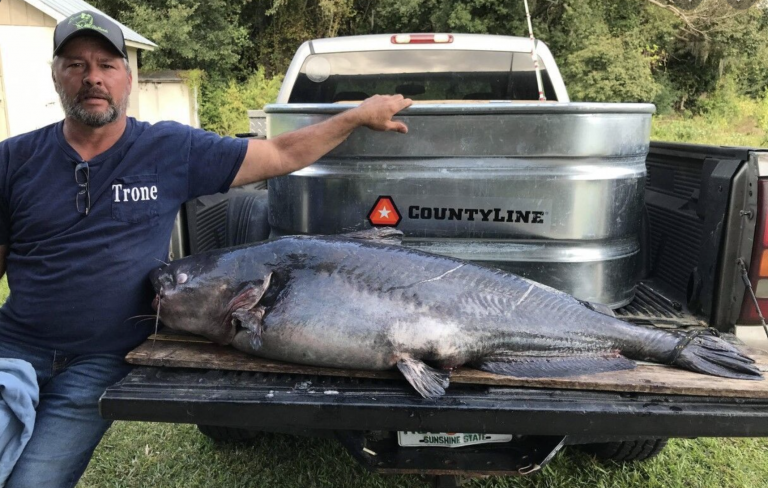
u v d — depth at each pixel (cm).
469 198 265
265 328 234
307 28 2841
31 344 266
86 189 260
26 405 238
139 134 269
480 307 233
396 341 227
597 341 240
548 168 260
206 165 273
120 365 269
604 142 260
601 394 220
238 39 2636
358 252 240
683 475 332
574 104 252
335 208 277
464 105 257
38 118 1622
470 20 2414
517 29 2362
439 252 271
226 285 245
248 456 353
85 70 252
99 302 261
